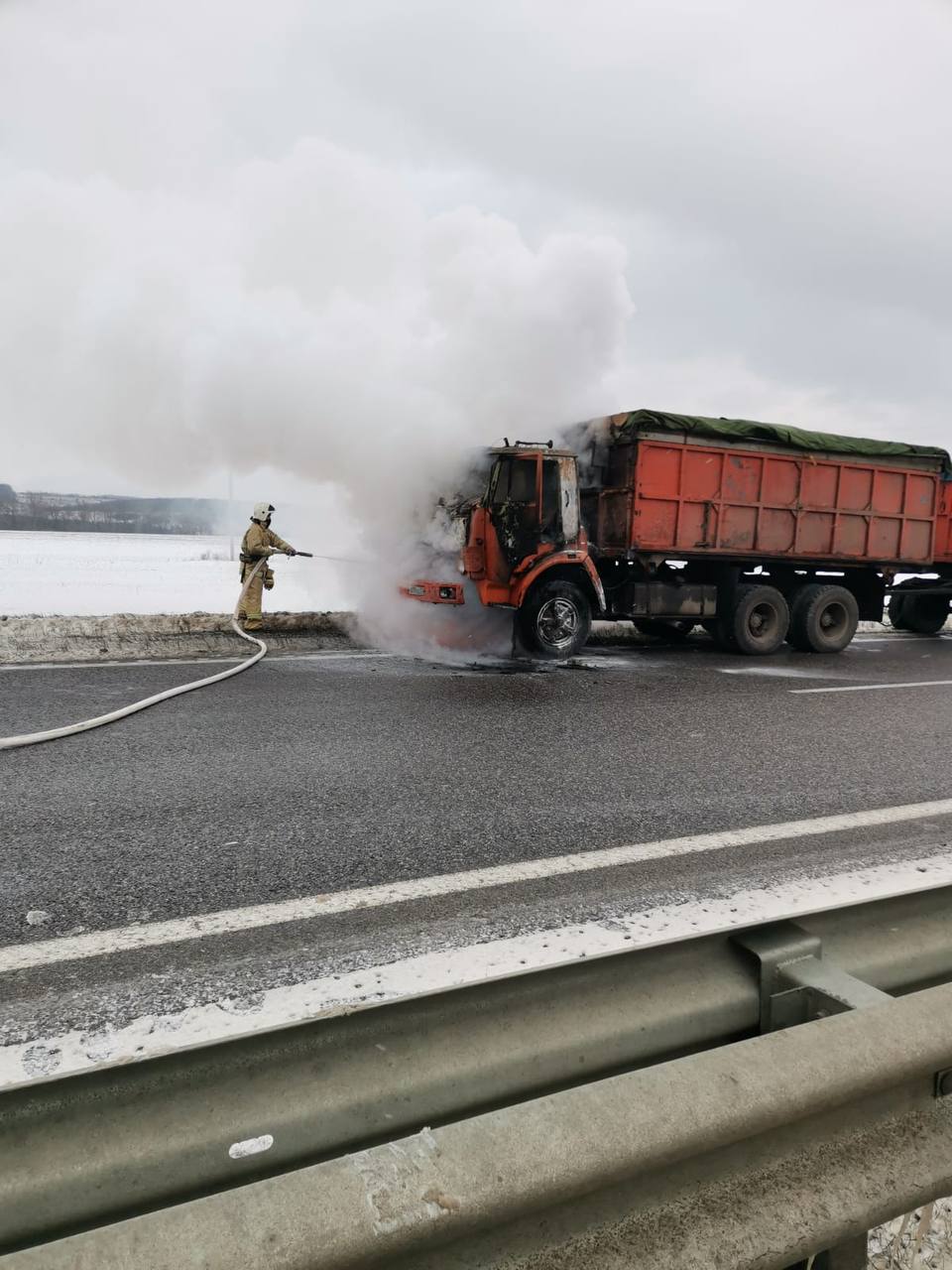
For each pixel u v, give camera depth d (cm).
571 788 475
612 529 1027
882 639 1391
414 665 895
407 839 389
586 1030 140
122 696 681
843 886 345
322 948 284
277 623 1044
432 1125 126
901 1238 160
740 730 634
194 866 351
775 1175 122
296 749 538
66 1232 105
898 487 1175
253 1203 91
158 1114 112
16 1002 247
